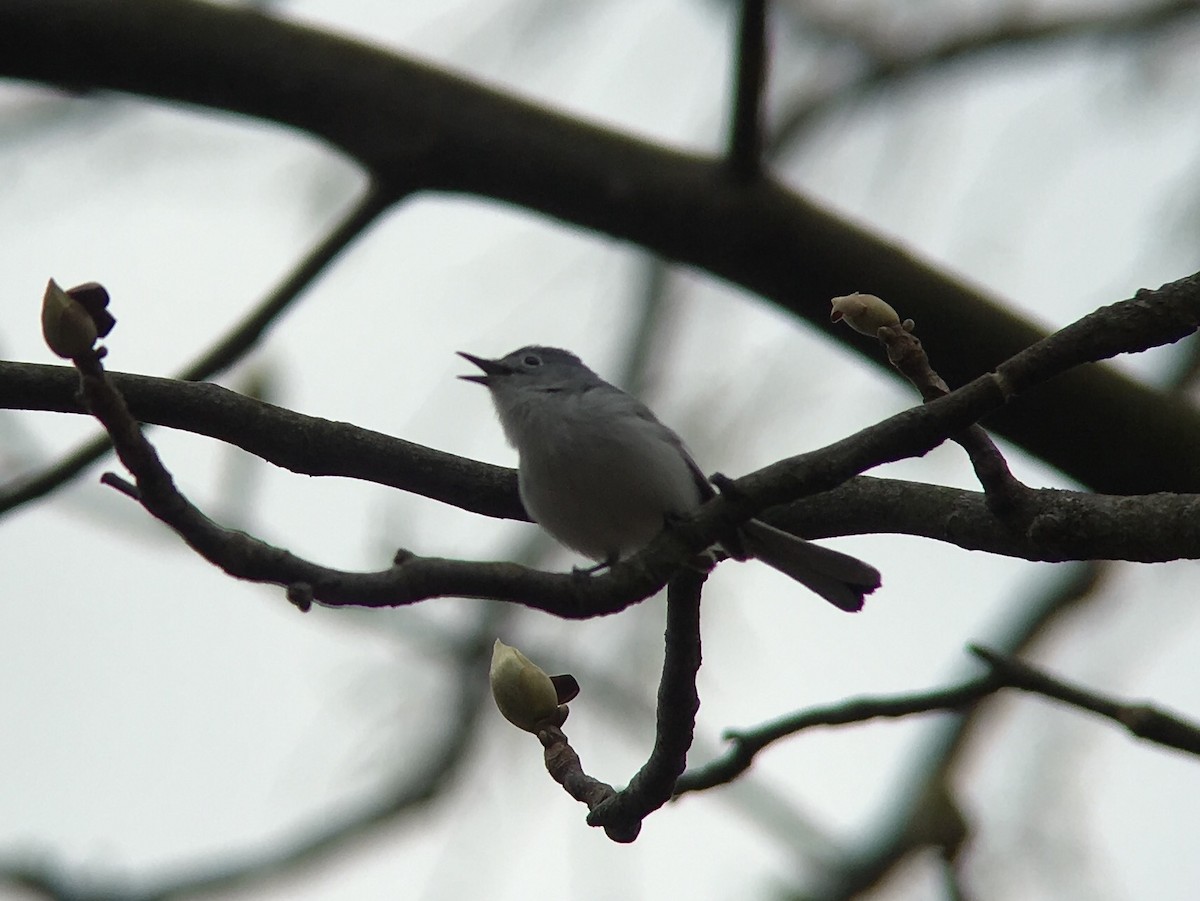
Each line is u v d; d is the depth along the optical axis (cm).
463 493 784
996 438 1016
